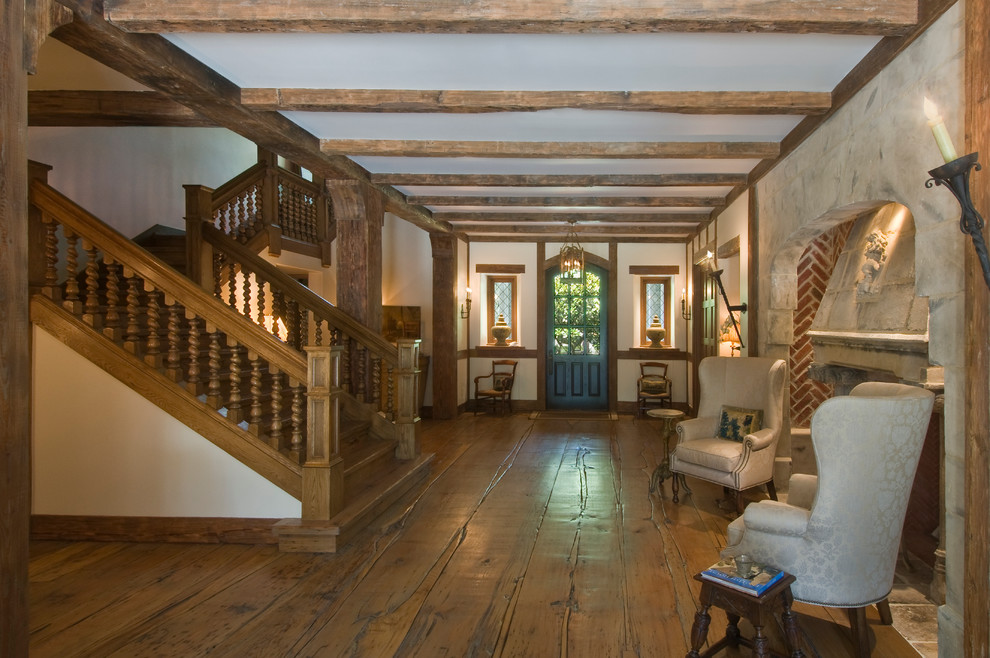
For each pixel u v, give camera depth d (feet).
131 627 9.36
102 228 13.01
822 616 9.96
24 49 7.12
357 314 18.61
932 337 8.41
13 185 6.86
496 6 8.62
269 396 16.40
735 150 15.25
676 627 9.44
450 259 29.09
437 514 15.05
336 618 9.68
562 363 32.96
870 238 13.15
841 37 9.53
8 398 6.77
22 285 6.97
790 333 16.33
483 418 30.19
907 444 8.13
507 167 17.98
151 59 9.50
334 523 12.64
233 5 8.75
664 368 31.40
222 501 13.04
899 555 11.87
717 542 13.12
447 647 8.82
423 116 13.34
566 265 27.02
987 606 6.87
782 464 16.46
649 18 8.53
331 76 11.31
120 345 13.12
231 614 9.80
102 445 13.10
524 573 11.48
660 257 31.91
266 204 24.62
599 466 20.25
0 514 6.67
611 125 13.96
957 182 6.14
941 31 8.10
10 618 6.77
